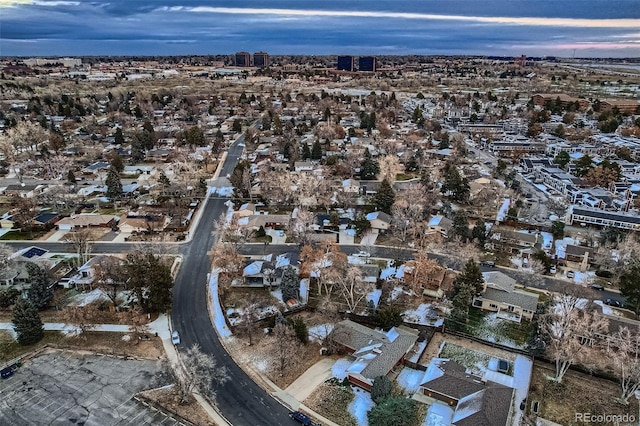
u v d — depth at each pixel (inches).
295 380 2605.8
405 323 3083.2
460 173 6122.1
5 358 2721.5
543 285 3602.4
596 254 3836.1
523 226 4608.8
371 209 5049.2
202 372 2588.6
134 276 3125.0
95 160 6722.4
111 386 2512.3
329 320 3102.9
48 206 5049.2
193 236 4399.6
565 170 6501.0
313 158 6781.5
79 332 2942.9
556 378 2628.0
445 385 2436.0
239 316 3176.7
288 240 4318.4
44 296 3201.3
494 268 3855.8
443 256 4050.2
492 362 2763.3
